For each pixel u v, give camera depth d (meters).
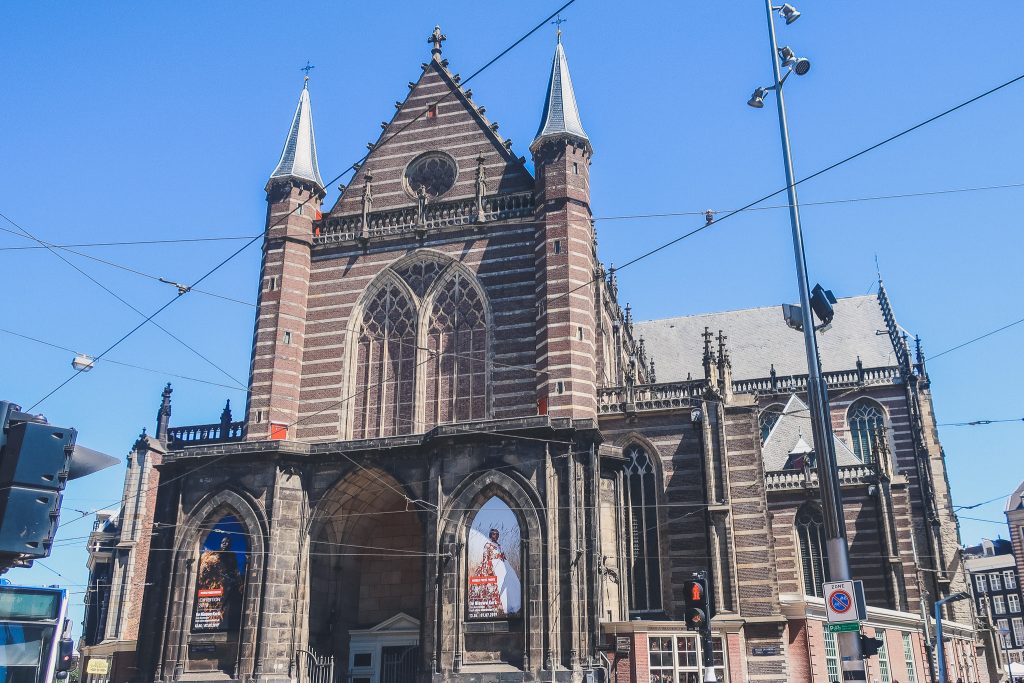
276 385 51.94
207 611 44.62
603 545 45.34
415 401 51.16
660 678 42.19
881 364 77.25
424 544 43.69
